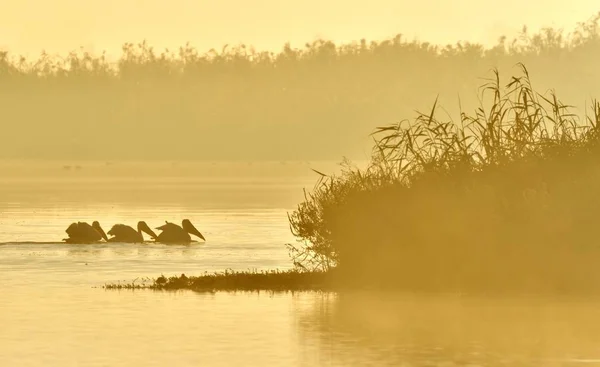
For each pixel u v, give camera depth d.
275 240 128.50
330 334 62.19
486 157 83.38
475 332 62.53
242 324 65.38
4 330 63.72
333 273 83.44
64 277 90.62
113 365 54.59
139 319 67.19
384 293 77.12
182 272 94.62
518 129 83.31
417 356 56.28
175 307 71.75
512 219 80.31
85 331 63.34
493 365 54.47
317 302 73.44
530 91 84.50
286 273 85.00
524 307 70.44
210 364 54.78
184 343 59.78
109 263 102.44
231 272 91.75
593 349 57.81
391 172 84.75
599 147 82.75
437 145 84.19
